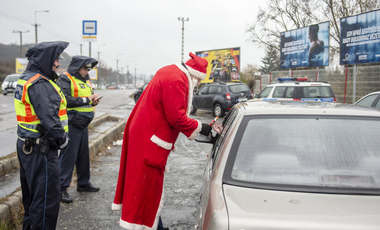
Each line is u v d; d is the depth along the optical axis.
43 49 2.78
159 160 2.44
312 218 1.65
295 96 10.33
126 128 2.68
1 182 4.05
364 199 1.86
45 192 2.81
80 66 4.07
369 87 15.09
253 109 2.53
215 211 1.72
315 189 1.95
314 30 19.03
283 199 1.84
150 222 2.50
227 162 2.15
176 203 4.16
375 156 2.13
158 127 2.44
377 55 14.91
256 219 1.64
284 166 2.10
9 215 3.22
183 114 2.41
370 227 1.60
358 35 15.68
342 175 2.04
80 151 4.34
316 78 17.75
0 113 11.94
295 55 20.48
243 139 2.27
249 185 1.99
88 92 4.22
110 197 4.30
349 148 2.17
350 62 16.16
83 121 4.09
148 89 2.52
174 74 2.44
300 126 2.32
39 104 2.68
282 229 1.59
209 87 15.76
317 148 2.18
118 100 25.05
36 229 2.84
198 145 8.33
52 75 3.00
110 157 6.75
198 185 4.90
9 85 25.31
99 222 3.52
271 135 2.28
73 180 4.98
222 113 14.77
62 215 3.70
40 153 2.78
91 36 9.98
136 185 2.43
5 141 6.18
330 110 2.45
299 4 26.70
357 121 2.34
